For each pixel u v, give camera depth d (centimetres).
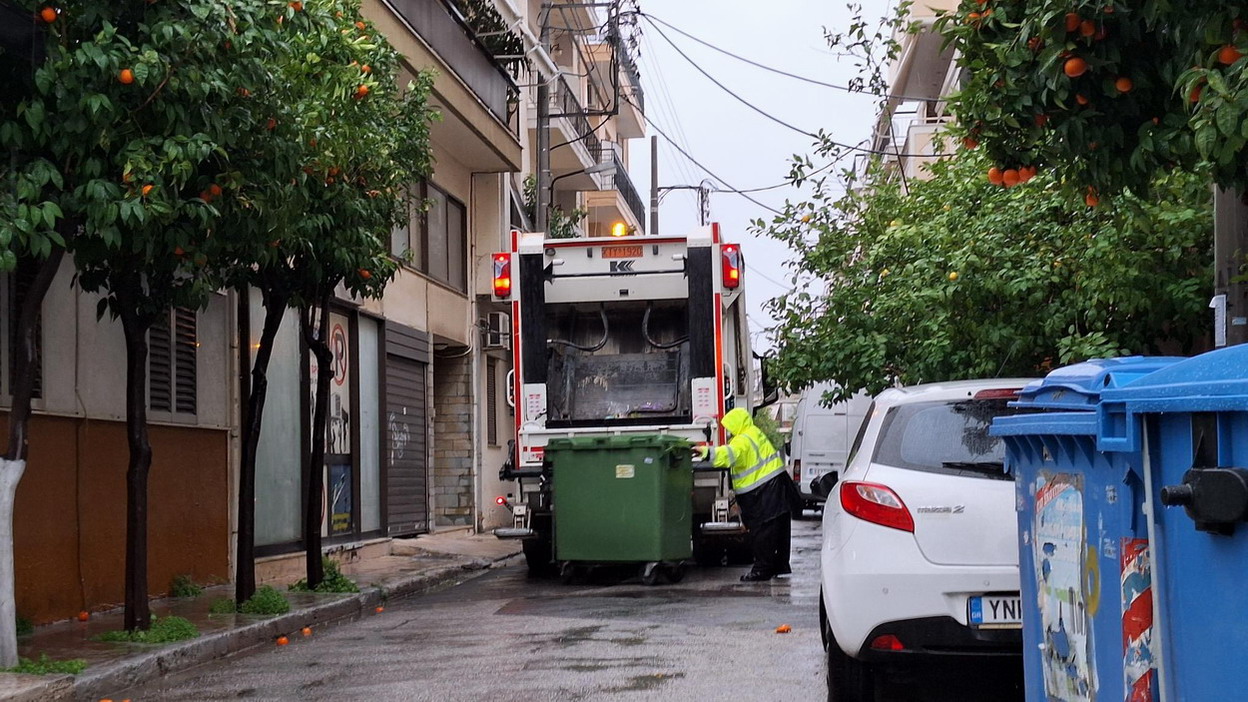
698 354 1516
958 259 1469
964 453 711
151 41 867
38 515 1130
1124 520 416
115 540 1258
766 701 751
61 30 836
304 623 1191
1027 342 1495
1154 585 385
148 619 1033
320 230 1183
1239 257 775
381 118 1299
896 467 716
